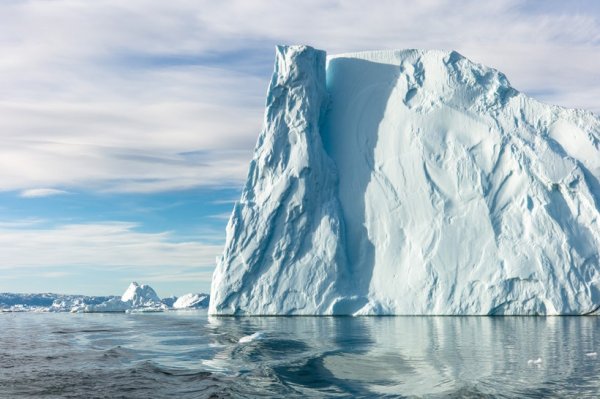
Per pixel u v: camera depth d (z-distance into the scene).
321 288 57.09
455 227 56.59
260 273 58.41
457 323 45.62
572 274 52.16
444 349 30.42
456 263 55.44
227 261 58.75
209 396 20.61
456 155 58.94
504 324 43.91
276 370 25.14
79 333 47.81
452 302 54.50
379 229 59.69
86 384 23.30
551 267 52.53
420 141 60.53
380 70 65.38
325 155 61.88
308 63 62.00
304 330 41.19
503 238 54.88
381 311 55.84
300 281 57.53
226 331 42.12
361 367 25.62
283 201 59.19
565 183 54.50
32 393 22.00
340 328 42.41
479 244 55.34
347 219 60.91
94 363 28.61
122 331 48.66
